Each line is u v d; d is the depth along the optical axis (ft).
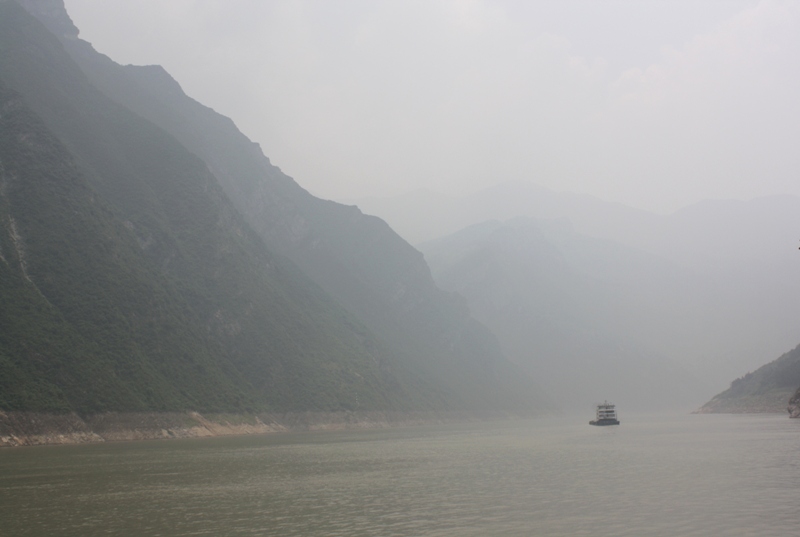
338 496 224.33
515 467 310.45
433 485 249.96
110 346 499.51
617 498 209.97
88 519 183.73
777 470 273.75
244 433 573.33
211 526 175.73
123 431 450.30
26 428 393.70
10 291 461.78
